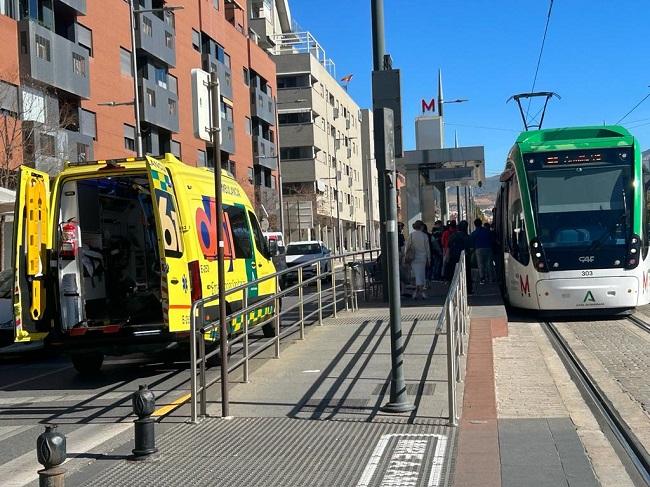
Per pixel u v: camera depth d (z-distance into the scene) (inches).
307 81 2652.6
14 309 364.8
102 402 357.1
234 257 451.5
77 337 382.6
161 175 374.9
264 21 2608.3
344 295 601.9
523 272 595.5
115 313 420.8
